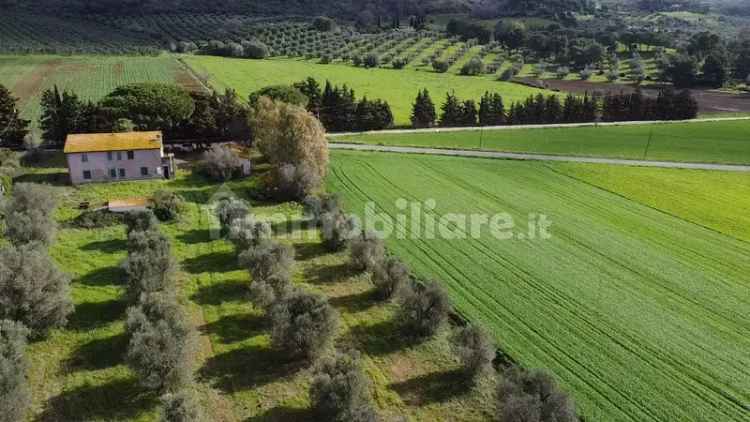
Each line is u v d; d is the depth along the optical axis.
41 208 65.62
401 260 63.88
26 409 39.28
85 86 148.75
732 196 90.31
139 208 70.62
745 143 125.62
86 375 43.56
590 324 52.88
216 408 40.75
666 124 145.12
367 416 37.75
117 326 49.59
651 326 52.91
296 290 51.06
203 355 46.31
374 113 126.81
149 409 40.47
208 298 54.53
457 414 41.19
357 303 54.69
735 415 41.91
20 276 46.38
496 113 140.25
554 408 38.47
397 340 49.31
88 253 61.94
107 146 82.44
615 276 62.34
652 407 42.44
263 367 45.22
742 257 68.50
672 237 73.81
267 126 86.81
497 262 64.50
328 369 41.94
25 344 44.41
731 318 54.91
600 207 83.69
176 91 104.25
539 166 103.12
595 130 136.12
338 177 90.56
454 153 109.44
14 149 95.06
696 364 47.62
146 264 52.38
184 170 89.81
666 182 96.31
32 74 159.88
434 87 172.62
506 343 49.31
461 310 54.22
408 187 87.81
